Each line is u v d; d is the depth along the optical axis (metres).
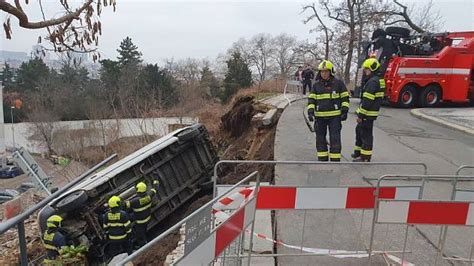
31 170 14.02
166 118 28.03
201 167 11.52
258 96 19.70
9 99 42.59
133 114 28.95
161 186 10.24
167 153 10.57
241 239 3.79
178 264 2.40
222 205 3.86
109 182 8.97
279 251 4.24
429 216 3.87
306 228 4.78
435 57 15.14
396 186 4.40
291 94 21.56
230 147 16.06
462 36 15.77
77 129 31.75
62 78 39.50
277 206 4.31
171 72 51.34
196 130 11.35
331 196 4.35
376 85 6.78
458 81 15.05
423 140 9.94
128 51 50.38
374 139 9.97
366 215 5.18
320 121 6.68
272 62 65.06
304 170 6.88
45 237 7.87
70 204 8.01
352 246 4.34
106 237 8.38
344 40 36.09
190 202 11.08
